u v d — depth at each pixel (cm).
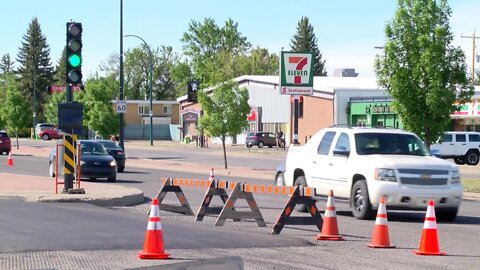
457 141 4809
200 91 4219
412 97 2752
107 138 6438
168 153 6269
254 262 1123
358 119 6850
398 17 2736
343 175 1792
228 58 11938
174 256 1152
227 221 1708
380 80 2805
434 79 2691
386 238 1305
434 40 2716
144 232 1396
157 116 11556
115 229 1431
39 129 10056
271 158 5631
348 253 1238
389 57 2755
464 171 4134
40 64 12812
